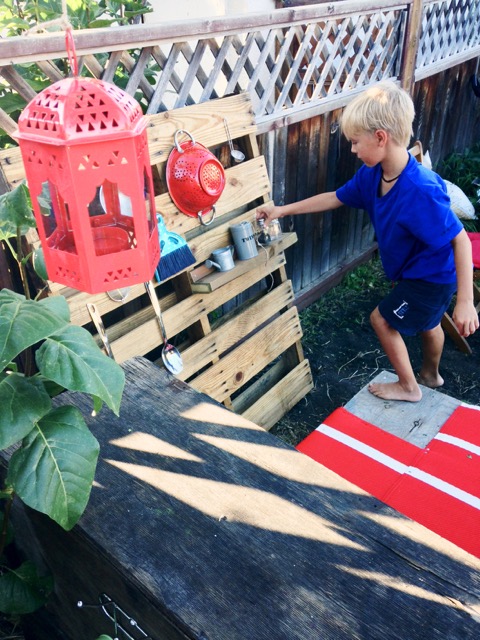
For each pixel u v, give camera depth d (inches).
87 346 48.8
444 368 141.6
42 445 47.2
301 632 41.1
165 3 164.6
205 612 42.6
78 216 38.6
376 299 168.2
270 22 108.4
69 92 36.5
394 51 156.5
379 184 99.8
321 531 48.5
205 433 59.6
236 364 108.7
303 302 159.0
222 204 101.5
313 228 153.6
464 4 189.8
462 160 221.1
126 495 52.6
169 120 91.0
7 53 70.9
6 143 93.5
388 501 73.4
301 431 122.0
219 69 103.7
